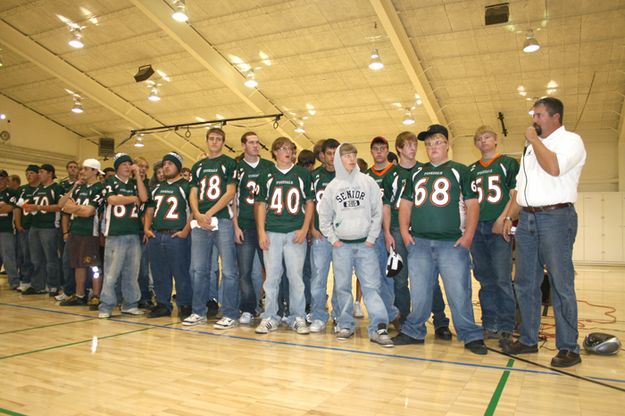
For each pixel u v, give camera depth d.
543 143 2.93
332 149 4.02
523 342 3.15
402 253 3.86
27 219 6.23
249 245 4.11
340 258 3.55
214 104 13.72
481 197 3.69
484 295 3.70
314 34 9.91
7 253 6.51
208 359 2.97
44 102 15.10
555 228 2.87
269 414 2.06
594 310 5.40
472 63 10.59
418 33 9.54
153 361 2.92
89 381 2.52
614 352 3.11
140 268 5.12
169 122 15.25
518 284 3.14
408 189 3.45
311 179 3.93
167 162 4.46
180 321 4.32
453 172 3.26
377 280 3.54
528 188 2.97
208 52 10.74
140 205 4.89
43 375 2.62
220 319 4.32
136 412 2.08
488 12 8.09
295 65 11.24
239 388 2.41
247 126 14.93
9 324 4.11
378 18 9.12
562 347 2.91
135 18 9.89
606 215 14.80
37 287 6.11
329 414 2.06
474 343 3.16
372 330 3.46
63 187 6.05
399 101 12.88
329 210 3.56
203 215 4.01
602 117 13.71
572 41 9.46
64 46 11.45
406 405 2.17
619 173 14.70
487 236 3.62
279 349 3.24
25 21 10.62
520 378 2.60
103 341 3.47
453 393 2.34
